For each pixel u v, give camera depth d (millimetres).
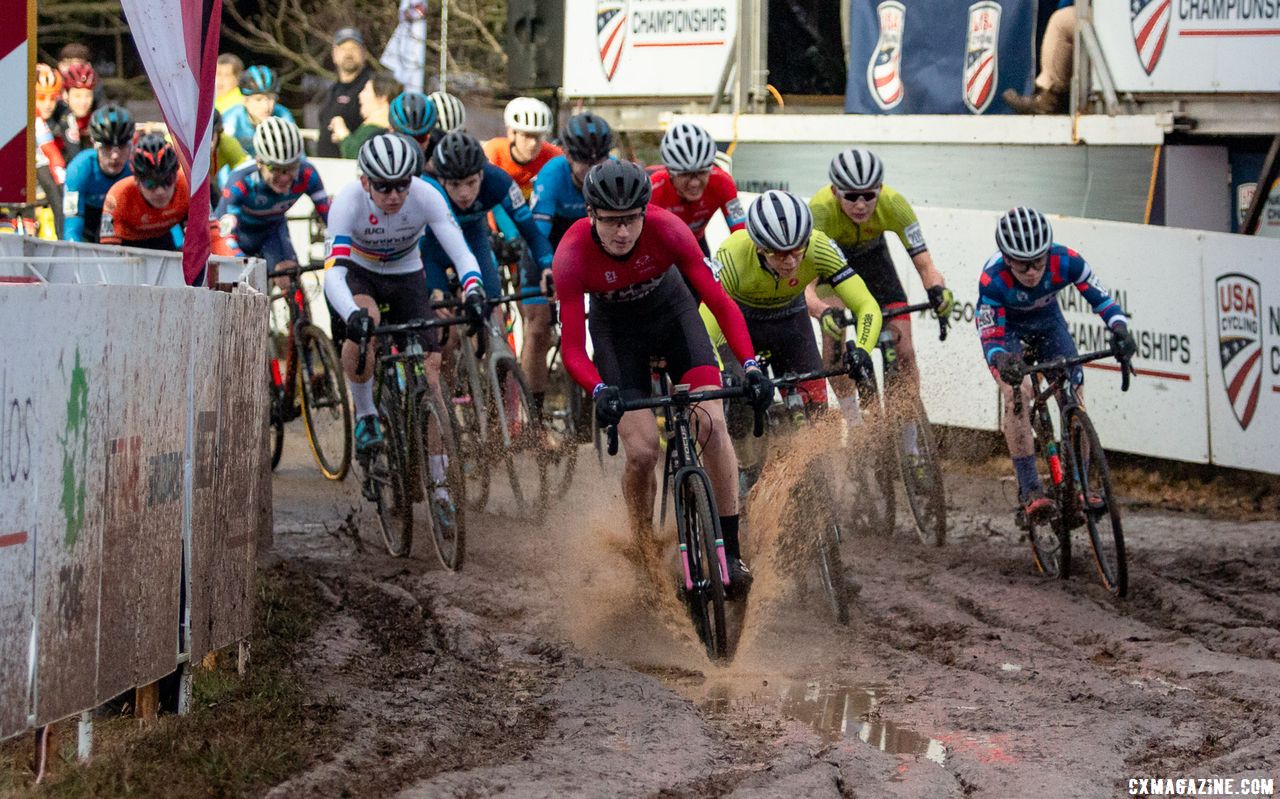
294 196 16562
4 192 9328
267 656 9562
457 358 15281
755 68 23062
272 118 15844
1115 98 19531
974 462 18625
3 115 9266
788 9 23844
